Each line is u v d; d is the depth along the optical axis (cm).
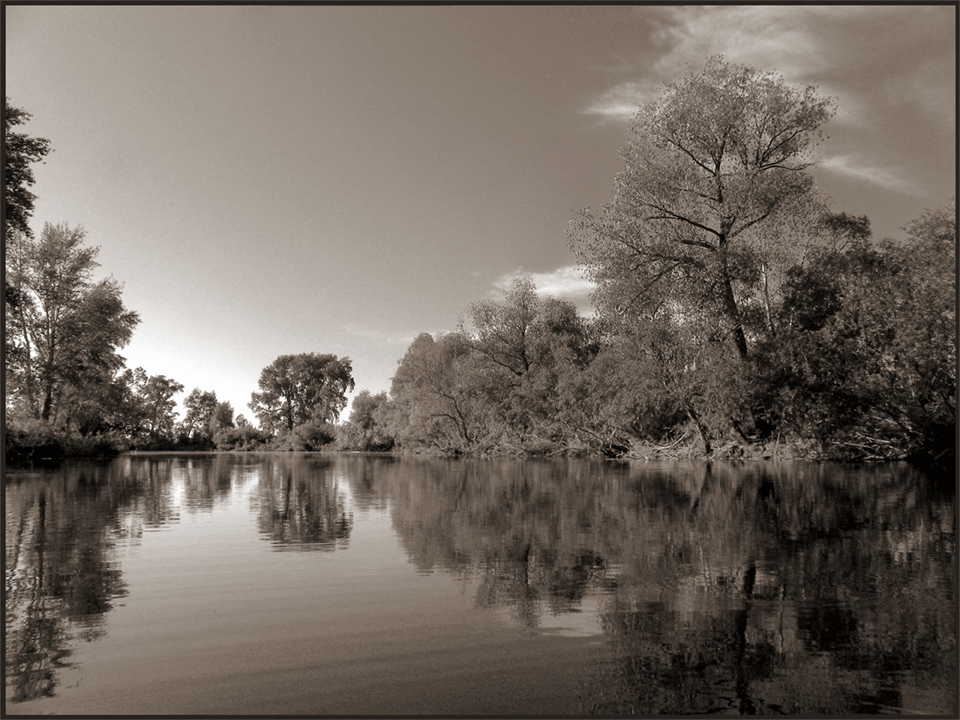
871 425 2516
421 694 340
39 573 632
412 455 5525
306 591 555
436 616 478
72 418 4397
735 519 984
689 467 2533
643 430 3497
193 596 539
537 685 351
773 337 2775
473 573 623
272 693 342
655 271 2959
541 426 4234
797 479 1758
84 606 509
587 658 391
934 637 429
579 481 1858
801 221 2702
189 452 8362
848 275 2614
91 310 4203
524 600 522
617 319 3094
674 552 720
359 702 331
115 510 1202
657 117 2895
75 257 4166
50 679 361
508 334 4794
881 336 2430
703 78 2809
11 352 3703
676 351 3033
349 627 452
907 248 2605
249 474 2544
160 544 799
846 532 848
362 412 8056
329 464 3662
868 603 509
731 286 2870
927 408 2359
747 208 2712
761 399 2758
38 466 3184
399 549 754
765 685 351
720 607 500
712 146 2880
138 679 360
